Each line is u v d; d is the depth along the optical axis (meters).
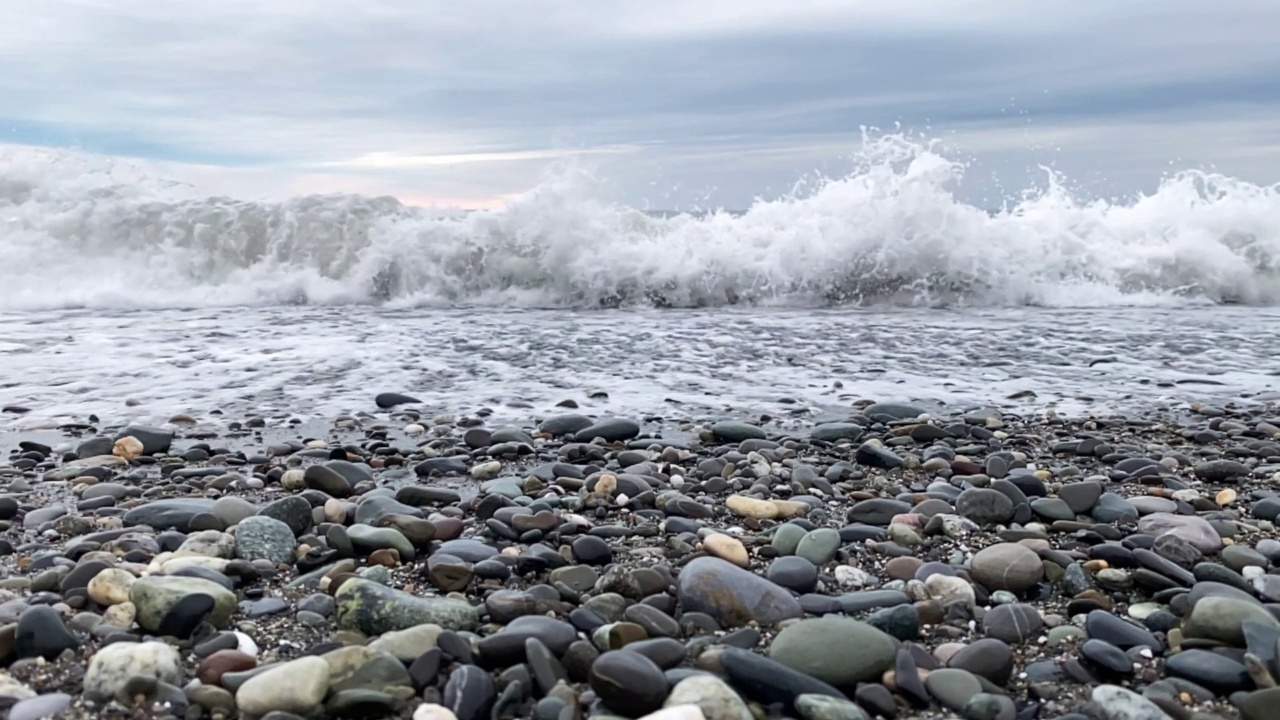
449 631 1.94
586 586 2.35
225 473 3.46
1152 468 3.50
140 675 1.73
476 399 4.82
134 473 3.53
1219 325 7.61
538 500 3.07
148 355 5.93
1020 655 2.02
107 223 9.53
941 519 2.80
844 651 1.86
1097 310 8.75
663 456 3.70
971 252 9.36
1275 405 4.75
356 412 4.55
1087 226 10.26
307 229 9.61
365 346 6.32
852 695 1.83
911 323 7.68
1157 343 6.66
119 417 4.41
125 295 8.91
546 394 4.95
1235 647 1.95
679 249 9.31
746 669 1.78
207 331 6.93
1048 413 4.52
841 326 7.47
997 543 2.71
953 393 5.04
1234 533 2.79
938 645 2.04
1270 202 10.02
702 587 2.16
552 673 1.82
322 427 4.28
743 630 2.04
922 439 4.07
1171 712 1.72
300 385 5.12
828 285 9.38
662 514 3.01
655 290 9.24
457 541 2.60
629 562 2.51
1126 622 2.09
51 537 2.76
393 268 9.37
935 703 1.79
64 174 9.95
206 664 1.83
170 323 7.35
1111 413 4.61
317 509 2.90
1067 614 2.21
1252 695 1.73
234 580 2.36
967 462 3.55
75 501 3.16
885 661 1.86
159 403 4.69
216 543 2.53
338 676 1.78
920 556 2.62
